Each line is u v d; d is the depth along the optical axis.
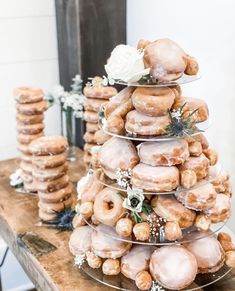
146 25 1.45
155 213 0.82
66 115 1.47
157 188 0.77
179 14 1.31
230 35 1.15
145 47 0.79
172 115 0.78
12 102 1.59
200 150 0.81
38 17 1.55
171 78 0.76
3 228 1.16
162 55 0.75
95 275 0.88
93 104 1.22
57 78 1.65
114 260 0.86
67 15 1.48
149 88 0.77
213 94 1.25
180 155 0.78
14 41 1.54
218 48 1.20
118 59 0.75
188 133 0.78
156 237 0.82
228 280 0.87
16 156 1.65
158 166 0.78
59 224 1.09
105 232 0.86
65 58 1.56
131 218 0.83
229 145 1.22
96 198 0.86
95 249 0.87
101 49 1.50
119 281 0.86
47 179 1.09
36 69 1.60
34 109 1.25
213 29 1.20
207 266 0.84
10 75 1.56
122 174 0.81
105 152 0.83
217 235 0.92
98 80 0.97
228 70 1.18
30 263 0.99
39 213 1.14
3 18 1.49
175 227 0.79
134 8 1.49
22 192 1.29
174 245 0.82
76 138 1.62
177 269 0.78
